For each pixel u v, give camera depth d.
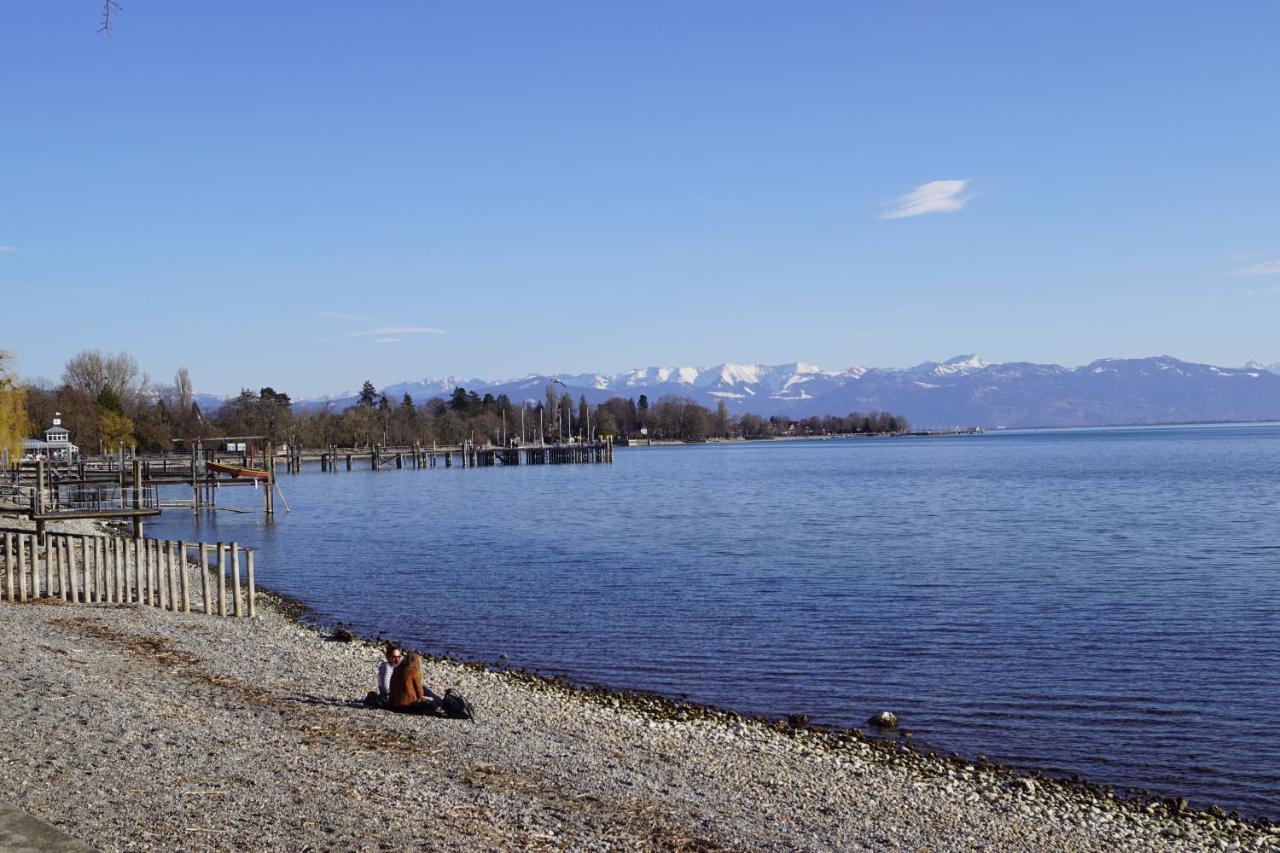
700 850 14.82
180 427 173.88
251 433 184.38
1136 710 26.11
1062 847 16.97
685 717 25.12
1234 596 42.25
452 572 51.09
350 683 24.80
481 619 38.50
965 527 71.56
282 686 23.72
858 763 21.45
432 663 30.20
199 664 25.39
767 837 15.87
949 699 27.19
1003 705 26.64
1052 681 28.92
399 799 15.58
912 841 16.56
